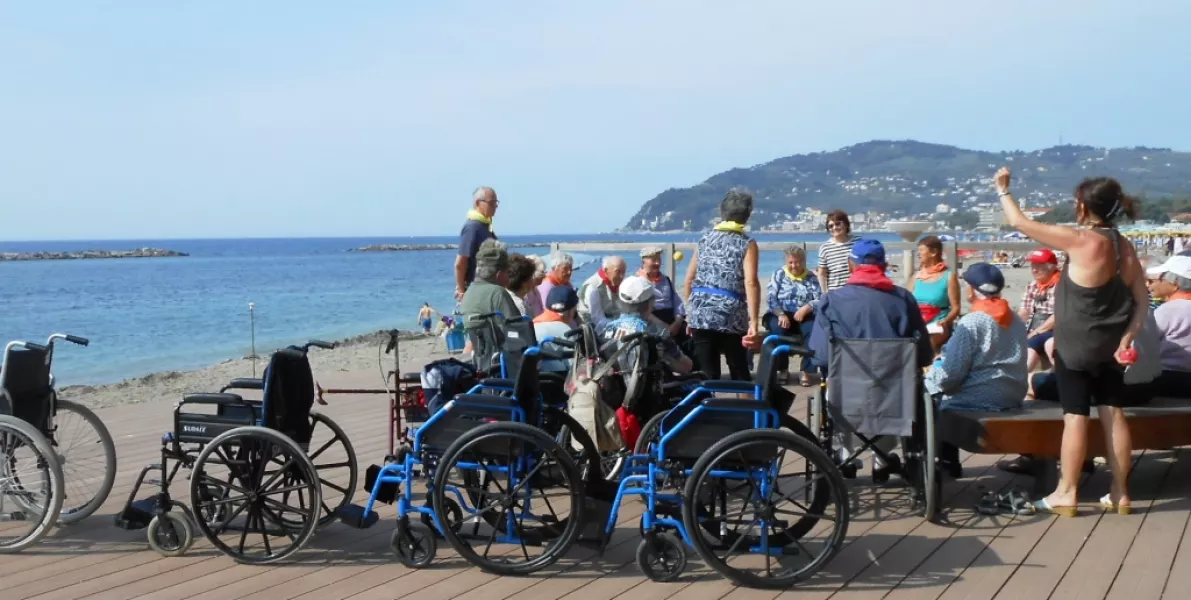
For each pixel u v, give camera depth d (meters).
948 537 4.61
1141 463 5.99
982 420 4.92
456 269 7.21
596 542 4.24
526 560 4.19
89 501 5.16
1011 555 4.33
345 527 4.95
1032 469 5.71
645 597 3.89
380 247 166.50
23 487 4.71
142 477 4.59
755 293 6.19
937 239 7.44
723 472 3.93
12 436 4.63
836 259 8.35
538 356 4.24
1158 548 4.37
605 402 4.79
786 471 5.96
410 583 4.08
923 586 3.97
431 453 4.31
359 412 8.48
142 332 22.73
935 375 5.22
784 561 4.28
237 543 4.65
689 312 6.36
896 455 5.66
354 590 3.99
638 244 8.84
